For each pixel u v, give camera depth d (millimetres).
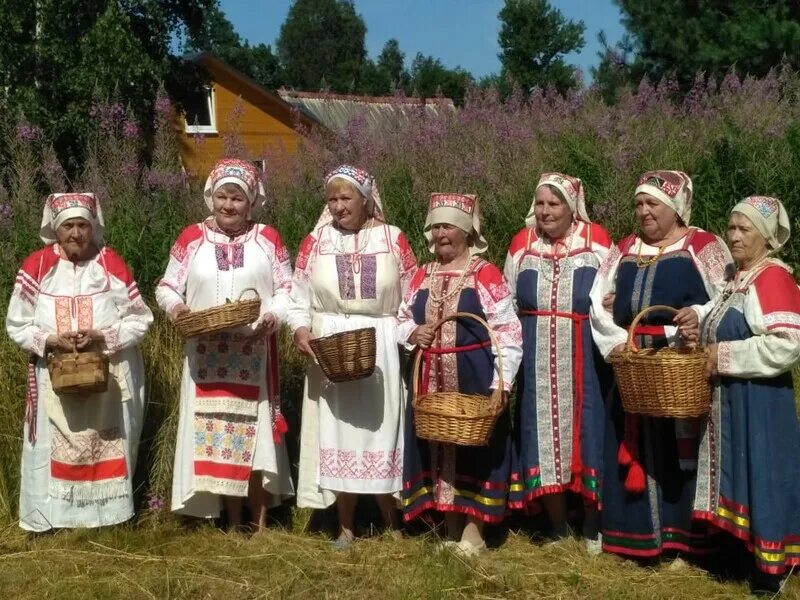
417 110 9859
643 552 5008
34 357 5617
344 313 5414
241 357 5496
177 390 6680
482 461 5184
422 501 5273
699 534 4941
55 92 16859
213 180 5531
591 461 5184
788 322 4547
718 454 4766
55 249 5574
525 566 5160
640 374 4551
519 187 8250
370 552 5391
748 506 4645
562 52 39781
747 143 8867
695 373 4512
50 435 5559
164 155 8797
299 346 5430
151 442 6375
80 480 5555
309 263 5520
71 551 5426
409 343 5266
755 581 4828
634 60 18203
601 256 5258
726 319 4742
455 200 5219
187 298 5531
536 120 10336
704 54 16719
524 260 5363
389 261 5422
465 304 5168
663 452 5008
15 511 5953
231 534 5668
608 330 4961
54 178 8477
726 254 4973
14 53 16828
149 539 5598
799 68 15914
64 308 5488
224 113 23234
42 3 17078
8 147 9016
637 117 10070
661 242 5020
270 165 9273
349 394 5367
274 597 4852
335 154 9250
